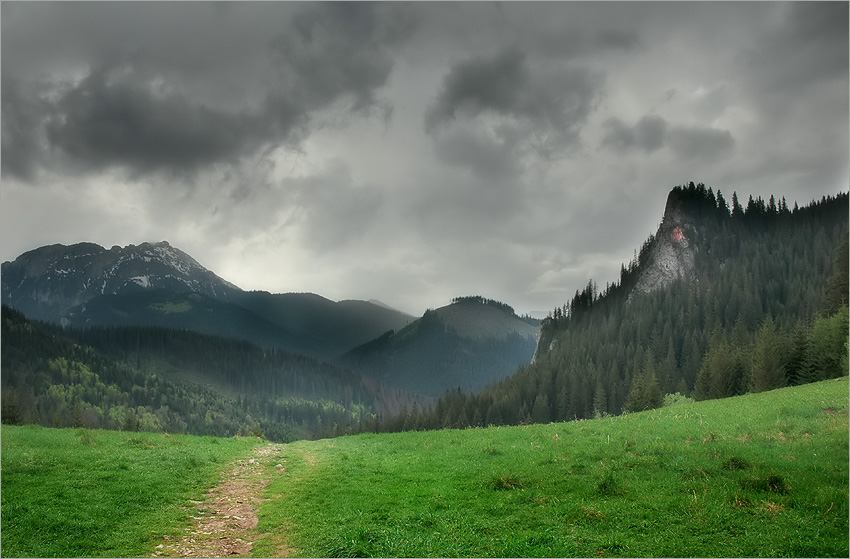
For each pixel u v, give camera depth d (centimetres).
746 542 1522
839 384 4384
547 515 1861
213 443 3931
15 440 3133
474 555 1549
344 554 1596
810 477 2038
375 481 2522
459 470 2652
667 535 1616
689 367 14088
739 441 2798
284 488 2461
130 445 3328
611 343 18288
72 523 1795
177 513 2030
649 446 2803
